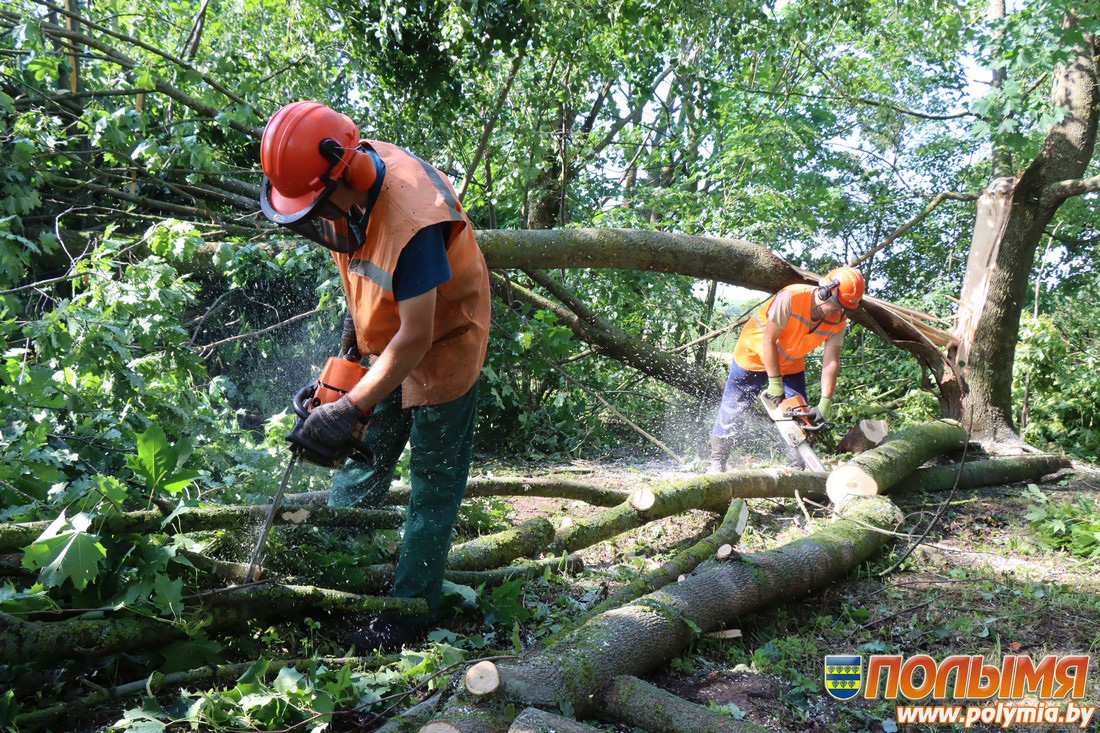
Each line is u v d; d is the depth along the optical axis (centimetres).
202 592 233
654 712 224
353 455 234
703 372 724
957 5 990
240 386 606
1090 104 656
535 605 314
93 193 624
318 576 278
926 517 490
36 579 230
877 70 1252
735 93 1002
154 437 235
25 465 269
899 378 879
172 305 405
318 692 211
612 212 927
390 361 224
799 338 497
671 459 658
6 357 347
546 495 415
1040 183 657
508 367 639
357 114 773
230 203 657
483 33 684
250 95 689
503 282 654
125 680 226
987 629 313
